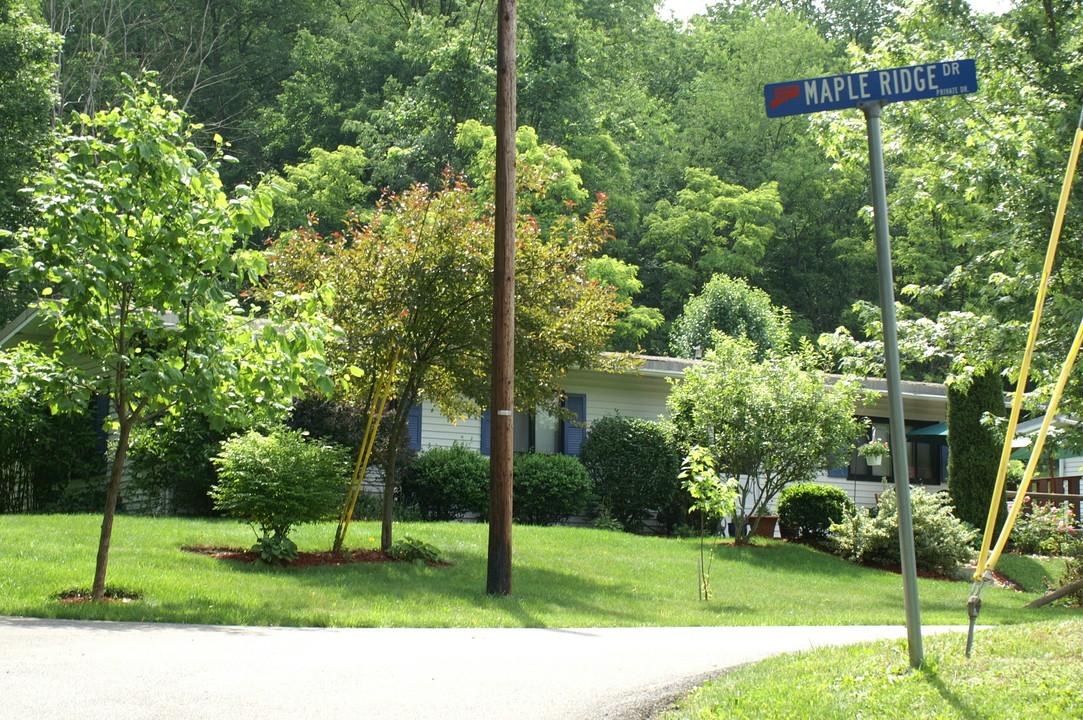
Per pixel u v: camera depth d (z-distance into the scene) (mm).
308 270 14133
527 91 36750
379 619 9867
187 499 17688
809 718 5109
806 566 17953
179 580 11008
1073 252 14477
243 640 7875
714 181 41000
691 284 40469
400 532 16391
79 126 36344
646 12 50469
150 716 5039
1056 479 23812
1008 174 14711
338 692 5824
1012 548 21469
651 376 23062
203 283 9211
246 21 45031
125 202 8977
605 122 39719
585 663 7270
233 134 42969
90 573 10812
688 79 52219
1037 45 16000
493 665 7031
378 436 18672
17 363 9633
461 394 16578
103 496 19000
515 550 16188
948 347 16047
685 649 8320
